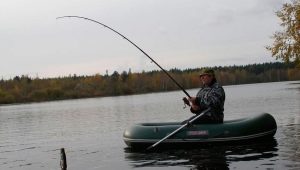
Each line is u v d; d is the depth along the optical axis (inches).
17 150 475.2
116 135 542.3
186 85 4229.8
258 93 1900.8
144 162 327.0
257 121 370.9
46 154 421.4
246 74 5275.6
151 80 4126.5
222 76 5137.8
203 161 313.4
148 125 400.8
